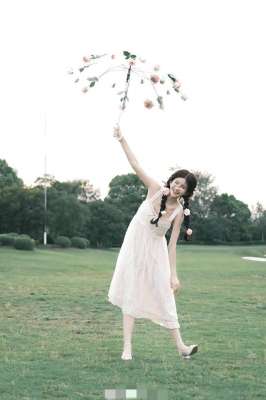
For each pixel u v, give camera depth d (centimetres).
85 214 5475
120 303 610
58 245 4566
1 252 3105
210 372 555
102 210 6153
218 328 850
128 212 6819
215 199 8100
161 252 605
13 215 5091
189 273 2158
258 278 1952
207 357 627
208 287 1566
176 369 561
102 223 6125
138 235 602
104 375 530
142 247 599
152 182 601
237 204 8062
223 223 7731
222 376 539
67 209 5178
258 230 7900
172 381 516
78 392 475
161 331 806
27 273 2003
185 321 921
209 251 5209
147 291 603
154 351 650
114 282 613
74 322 895
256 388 502
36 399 454
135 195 7125
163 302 602
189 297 1295
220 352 657
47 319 922
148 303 604
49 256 3172
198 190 8162
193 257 3925
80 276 1973
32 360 597
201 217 7875
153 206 597
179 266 2672
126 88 604
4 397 459
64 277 1888
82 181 6800
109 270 2406
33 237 5153
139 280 601
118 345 687
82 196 6756
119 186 7244
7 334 766
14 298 1194
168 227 600
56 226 5184
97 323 888
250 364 596
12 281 1630
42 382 505
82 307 1083
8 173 6444
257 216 8200
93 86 599
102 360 595
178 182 589
